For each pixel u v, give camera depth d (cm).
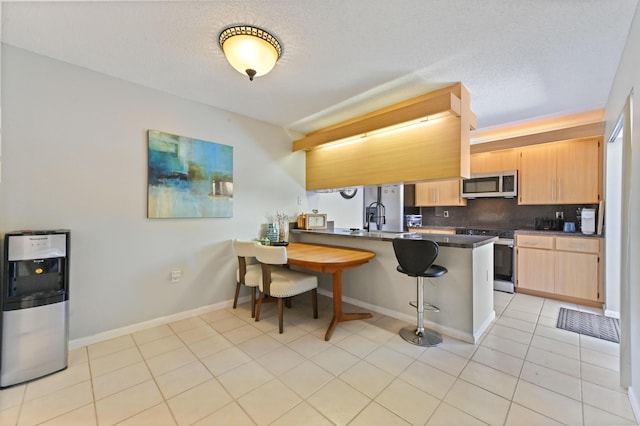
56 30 181
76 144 225
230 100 294
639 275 148
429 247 217
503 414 153
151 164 263
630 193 169
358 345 230
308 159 413
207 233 306
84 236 229
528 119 356
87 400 165
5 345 176
